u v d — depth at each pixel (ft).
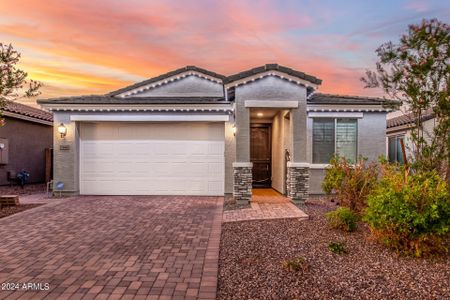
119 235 21.65
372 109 39.34
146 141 40.42
